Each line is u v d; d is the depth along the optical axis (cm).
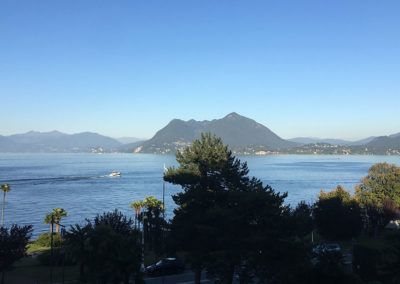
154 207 6850
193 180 3500
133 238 3266
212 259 3038
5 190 11331
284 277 2753
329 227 6700
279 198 2972
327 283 2673
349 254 5391
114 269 3005
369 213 7244
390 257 3198
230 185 3528
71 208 14900
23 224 11788
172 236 3400
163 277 4094
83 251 3080
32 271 4691
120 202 16712
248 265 2891
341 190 7544
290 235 2867
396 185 7550
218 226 2989
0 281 4175
